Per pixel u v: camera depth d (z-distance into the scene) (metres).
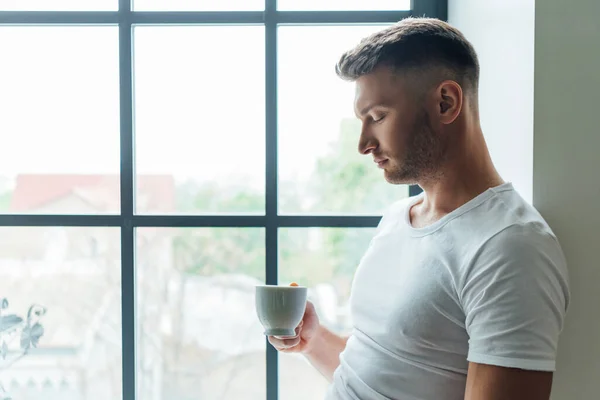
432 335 0.77
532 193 0.85
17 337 1.28
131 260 1.25
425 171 0.81
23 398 1.29
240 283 1.27
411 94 0.78
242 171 1.27
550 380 0.67
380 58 0.78
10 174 1.26
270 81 1.24
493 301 0.68
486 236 0.73
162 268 1.27
